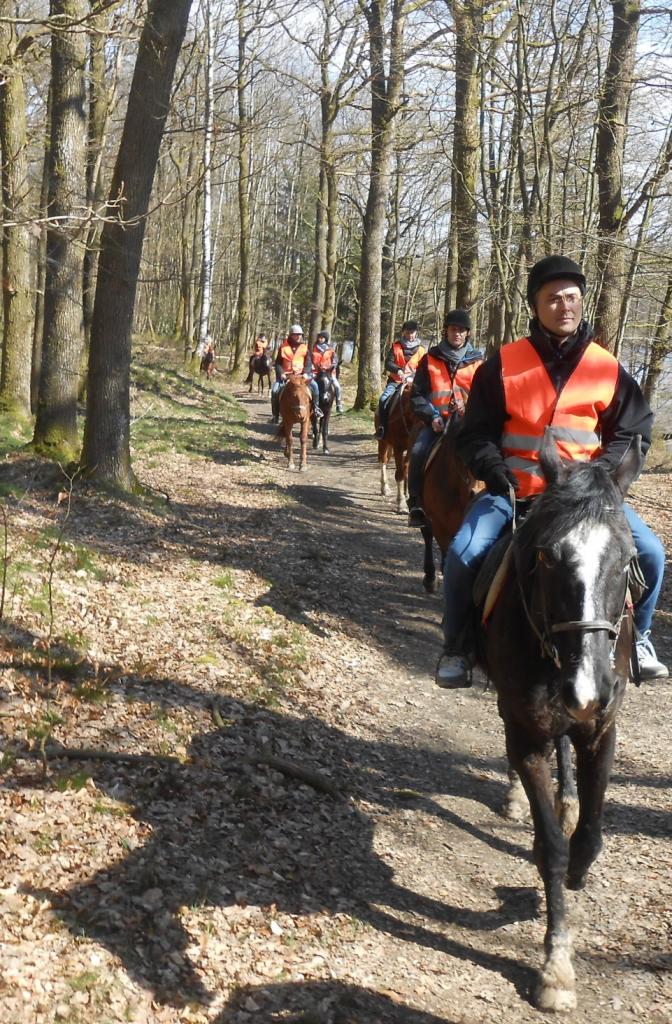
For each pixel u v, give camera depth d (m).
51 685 6.37
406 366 16.33
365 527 14.10
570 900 5.01
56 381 13.34
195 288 49.00
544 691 4.07
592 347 4.70
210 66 19.45
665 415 21.20
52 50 12.80
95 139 16.47
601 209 17.08
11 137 14.84
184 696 6.73
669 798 6.19
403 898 4.96
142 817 5.14
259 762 6.01
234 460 18.33
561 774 5.07
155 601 8.63
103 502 11.58
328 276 33.06
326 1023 3.85
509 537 4.62
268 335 71.25
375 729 7.16
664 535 13.20
